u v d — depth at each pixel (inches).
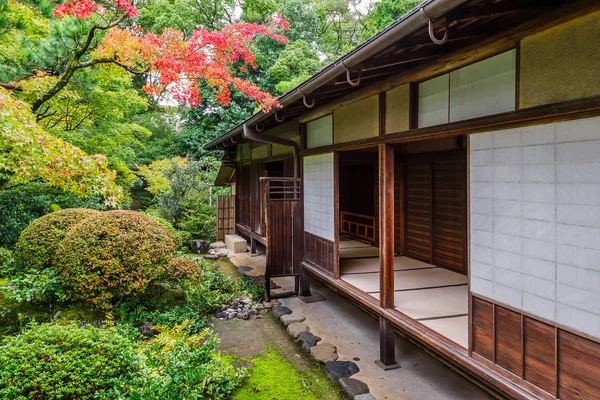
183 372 115.9
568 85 72.7
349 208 317.4
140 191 604.4
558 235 75.7
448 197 194.4
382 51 96.6
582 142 71.3
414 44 95.6
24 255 191.0
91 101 259.8
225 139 301.0
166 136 657.6
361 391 122.9
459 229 187.6
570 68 72.2
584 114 70.2
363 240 282.5
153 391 101.3
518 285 84.7
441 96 111.1
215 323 187.0
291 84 523.2
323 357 146.3
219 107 645.3
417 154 215.9
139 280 171.0
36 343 100.4
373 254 235.8
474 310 97.3
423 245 213.8
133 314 173.8
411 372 136.6
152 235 183.8
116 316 170.9
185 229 401.1
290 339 169.3
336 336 167.8
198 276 199.6
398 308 138.4
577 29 70.9
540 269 79.5
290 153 257.3
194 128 652.7
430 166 206.1
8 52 183.2
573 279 73.0
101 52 176.6
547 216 78.0
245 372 135.3
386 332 138.9
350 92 157.2
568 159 73.8
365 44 94.6
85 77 194.4
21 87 176.9
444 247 197.9
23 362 93.7
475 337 97.1
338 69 111.7
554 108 74.3
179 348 129.0
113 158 317.1
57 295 169.6
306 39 639.8
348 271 193.0
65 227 202.7
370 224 285.6
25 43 179.6
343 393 126.2
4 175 164.1
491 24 90.4
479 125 93.7
